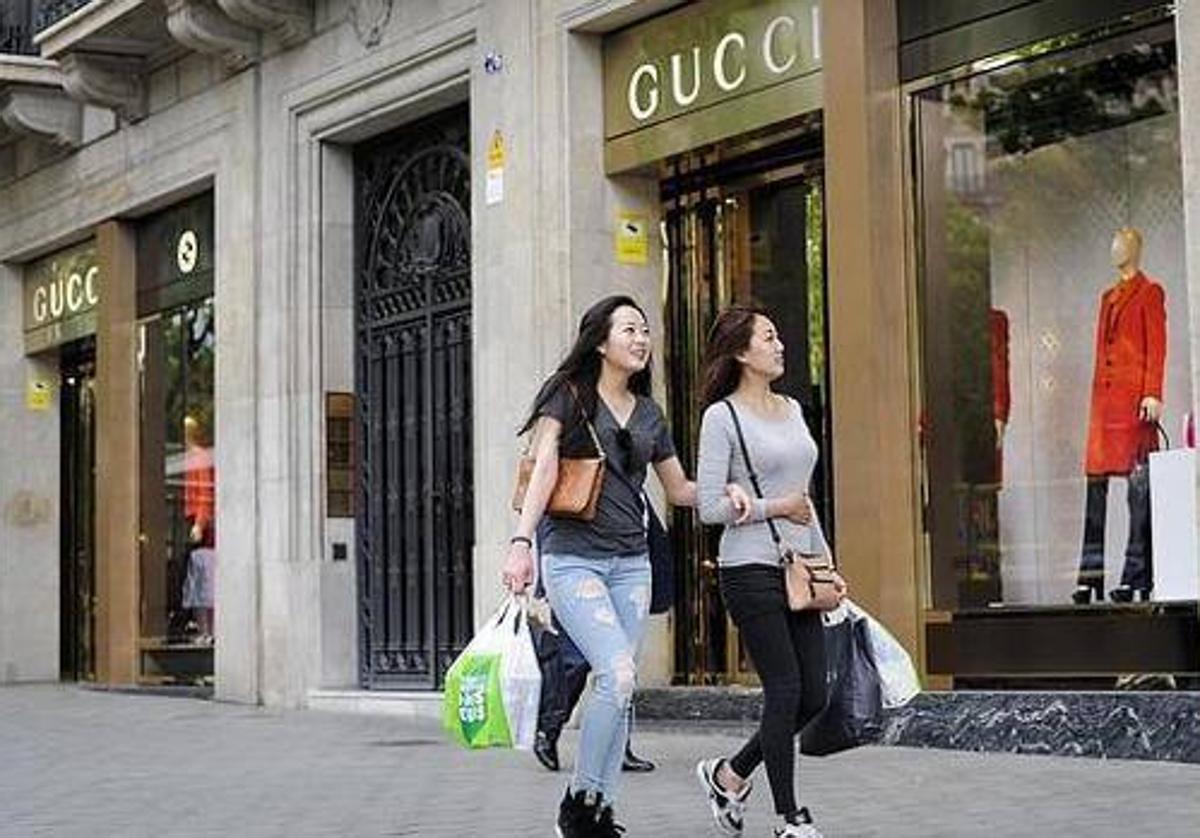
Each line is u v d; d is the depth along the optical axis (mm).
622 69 16359
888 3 13977
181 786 11930
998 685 13195
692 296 16344
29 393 26859
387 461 19500
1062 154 13297
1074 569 13188
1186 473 12516
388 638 19359
